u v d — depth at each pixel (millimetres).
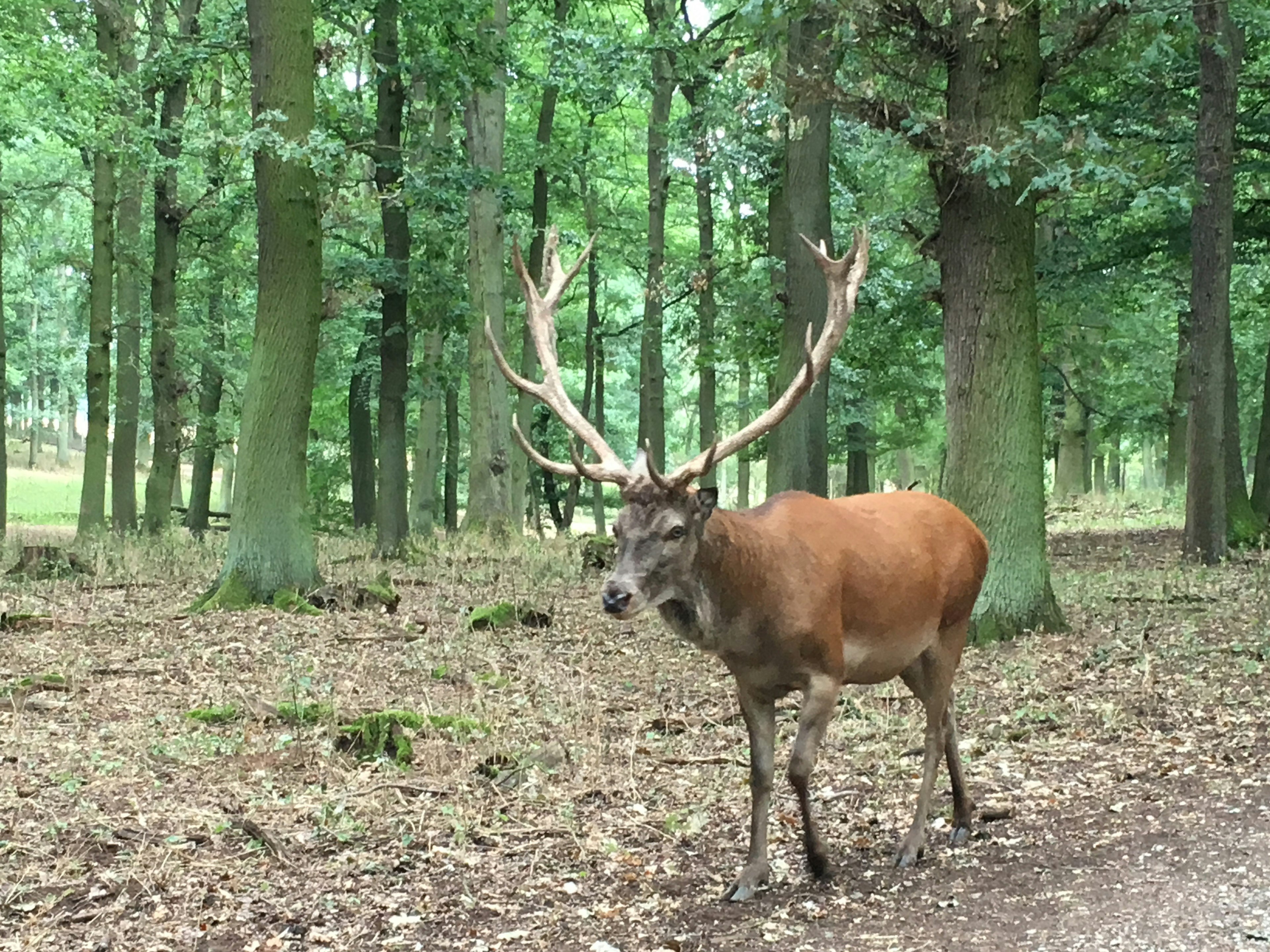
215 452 30281
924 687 5758
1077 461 28734
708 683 9164
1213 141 14328
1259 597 11461
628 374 41750
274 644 10352
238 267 22812
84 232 32938
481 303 19922
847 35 10219
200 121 19031
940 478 37875
